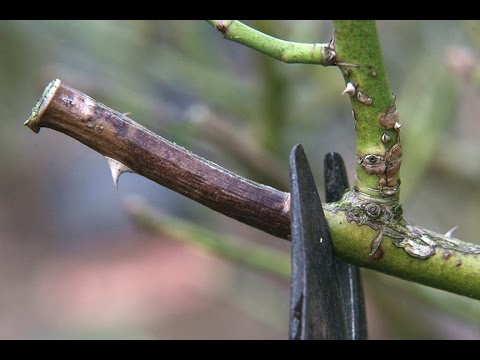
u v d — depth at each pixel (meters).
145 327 0.99
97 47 0.62
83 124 0.22
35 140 1.22
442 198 0.65
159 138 0.23
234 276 0.66
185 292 1.07
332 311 0.22
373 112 0.23
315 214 0.22
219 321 1.01
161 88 0.65
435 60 0.56
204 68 0.62
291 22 0.52
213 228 0.72
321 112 0.61
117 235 1.23
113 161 0.22
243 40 0.23
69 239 1.24
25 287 1.12
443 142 0.59
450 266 0.24
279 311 0.66
